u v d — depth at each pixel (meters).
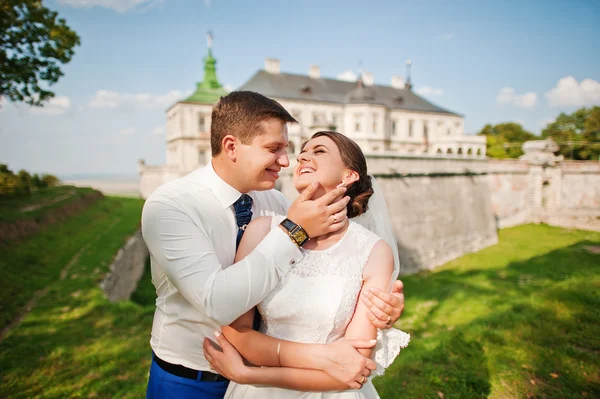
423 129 62.44
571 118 57.38
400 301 1.66
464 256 19.47
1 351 5.66
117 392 4.59
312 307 1.65
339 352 1.54
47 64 12.17
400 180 16.92
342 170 1.82
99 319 7.02
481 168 24.08
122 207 24.09
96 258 11.36
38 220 12.91
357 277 1.72
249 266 1.53
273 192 2.40
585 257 15.62
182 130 48.19
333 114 54.44
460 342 5.04
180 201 1.73
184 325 1.86
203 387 1.89
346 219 1.88
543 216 28.17
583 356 4.57
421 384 4.00
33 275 9.17
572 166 31.33
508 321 5.80
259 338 1.64
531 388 3.96
